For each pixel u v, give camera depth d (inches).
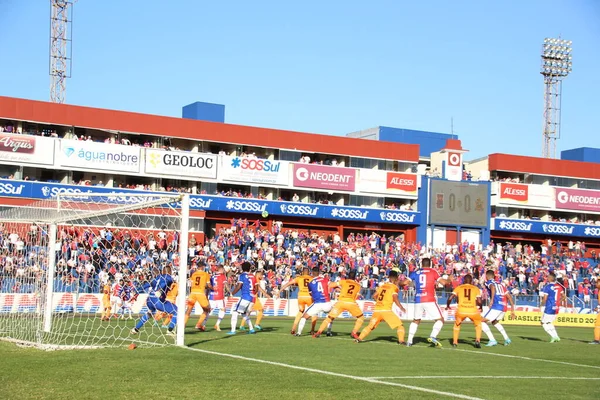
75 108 2028.8
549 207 2640.3
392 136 2829.7
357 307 828.0
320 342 786.2
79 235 1130.7
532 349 836.0
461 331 1171.3
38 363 548.4
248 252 1862.7
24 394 413.1
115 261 1133.1
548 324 983.0
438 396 437.4
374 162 2476.6
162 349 663.8
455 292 822.5
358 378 504.1
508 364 650.8
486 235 2513.5
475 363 644.1
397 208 2465.6
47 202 876.0
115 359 575.5
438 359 661.9
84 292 1155.9
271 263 1824.6
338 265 1892.2
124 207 792.9
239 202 2196.1
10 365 535.8
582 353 807.7
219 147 2290.8
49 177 2032.5
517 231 2564.0
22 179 1942.7
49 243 836.0
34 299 917.8
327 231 2397.9
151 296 796.6
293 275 1761.8
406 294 1651.1
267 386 456.1
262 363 571.8
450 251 2255.2
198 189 2187.5
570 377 573.0
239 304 880.9
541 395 462.0
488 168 2669.8
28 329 836.6
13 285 920.9
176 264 1077.1
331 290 1707.7
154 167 2079.2
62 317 1087.6
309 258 1903.3
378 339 872.3
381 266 1967.3
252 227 2095.2
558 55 3105.3
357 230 2443.4
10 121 1971.0
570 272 2229.3
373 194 2396.7
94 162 1996.8
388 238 2354.8
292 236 2117.4
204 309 910.4
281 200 2287.2
